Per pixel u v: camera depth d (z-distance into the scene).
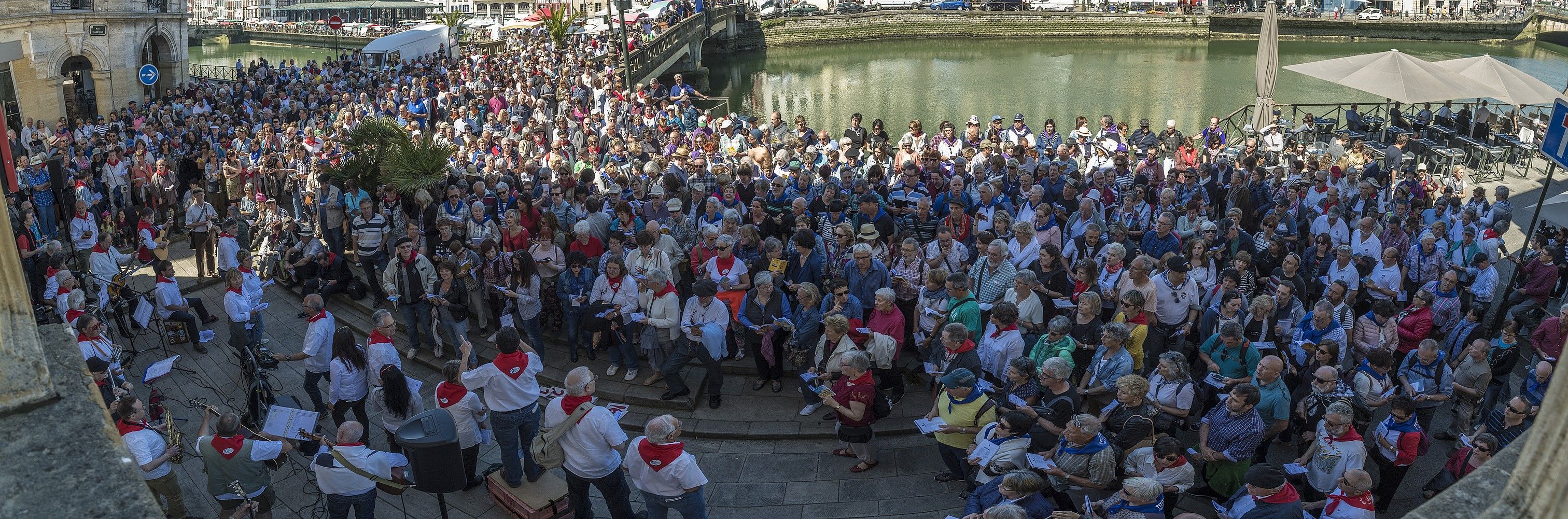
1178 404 7.91
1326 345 8.32
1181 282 9.45
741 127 20.45
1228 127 30.48
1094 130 34.28
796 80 50.94
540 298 11.09
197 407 10.57
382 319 9.15
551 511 8.22
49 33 28.86
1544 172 21.00
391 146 14.24
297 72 34.81
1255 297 10.59
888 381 9.74
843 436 8.59
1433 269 11.93
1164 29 65.69
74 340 3.37
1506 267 14.66
